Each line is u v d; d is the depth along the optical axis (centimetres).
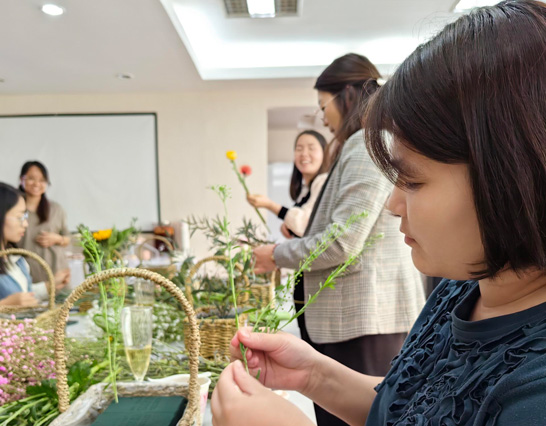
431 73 34
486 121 31
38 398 82
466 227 35
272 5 323
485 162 31
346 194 118
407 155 36
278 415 42
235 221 481
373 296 119
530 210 30
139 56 360
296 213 185
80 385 87
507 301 40
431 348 50
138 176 481
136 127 479
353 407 64
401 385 50
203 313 125
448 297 54
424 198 36
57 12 279
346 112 132
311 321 127
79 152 478
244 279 127
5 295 187
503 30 32
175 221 463
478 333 41
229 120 479
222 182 482
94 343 106
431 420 39
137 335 91
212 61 435
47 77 413
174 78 425
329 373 65
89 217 481
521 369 32
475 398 36
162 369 105
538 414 29
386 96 37
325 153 143
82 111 477
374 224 120
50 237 289
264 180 481
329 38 394
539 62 30
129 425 69
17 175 475
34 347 87
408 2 312
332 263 119
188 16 345
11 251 150
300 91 476
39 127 475
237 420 42
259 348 63
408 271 124
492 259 33
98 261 90
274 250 131
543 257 31
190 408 72
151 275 77
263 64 438
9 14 280
